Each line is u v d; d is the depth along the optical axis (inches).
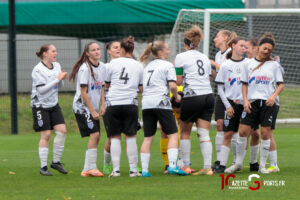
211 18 1813.5
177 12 2084.2
